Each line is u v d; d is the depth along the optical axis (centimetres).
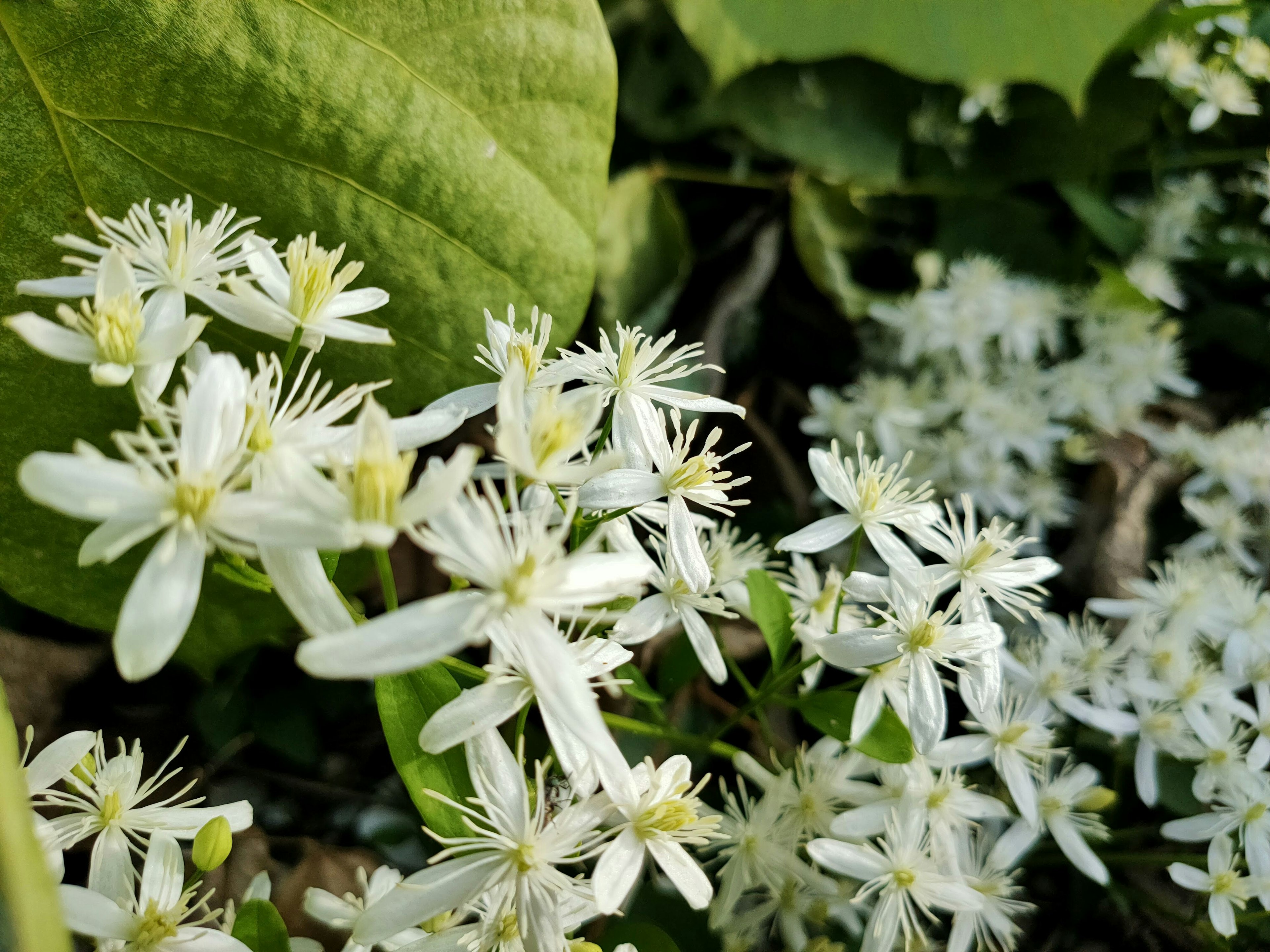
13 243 14
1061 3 21
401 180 15
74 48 14
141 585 8
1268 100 24
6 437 14
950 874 14
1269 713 16
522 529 9
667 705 17
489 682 10
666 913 15
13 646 16
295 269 10
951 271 23
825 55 20
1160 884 17
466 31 15
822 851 13
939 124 24
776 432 22
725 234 23
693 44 20
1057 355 24
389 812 17
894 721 13
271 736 17
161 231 14
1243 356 24
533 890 10
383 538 8
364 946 10
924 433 22
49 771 10
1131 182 25
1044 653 16
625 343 12
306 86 14
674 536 11
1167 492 22
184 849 16
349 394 10
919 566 13
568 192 16
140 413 14
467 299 16
